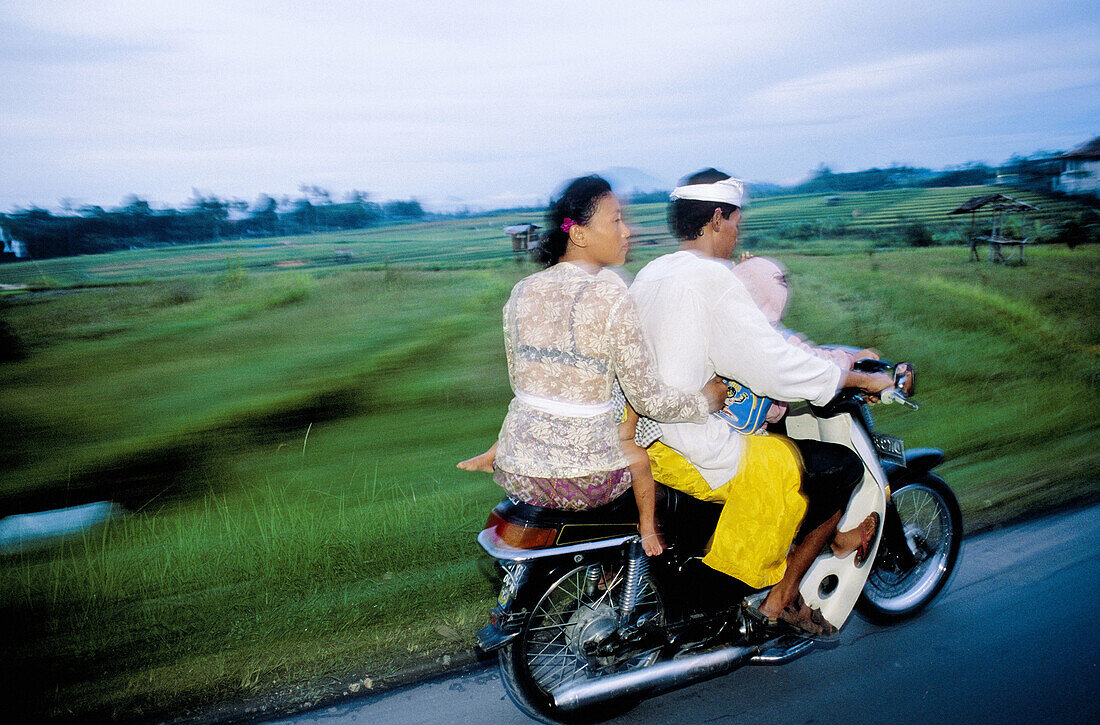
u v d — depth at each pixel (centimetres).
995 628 279
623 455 211
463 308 1338
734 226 233
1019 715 231
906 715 235
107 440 630
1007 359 785
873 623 287
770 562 233
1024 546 338
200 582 328
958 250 2256
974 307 1188
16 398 794
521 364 208
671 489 234
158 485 492
